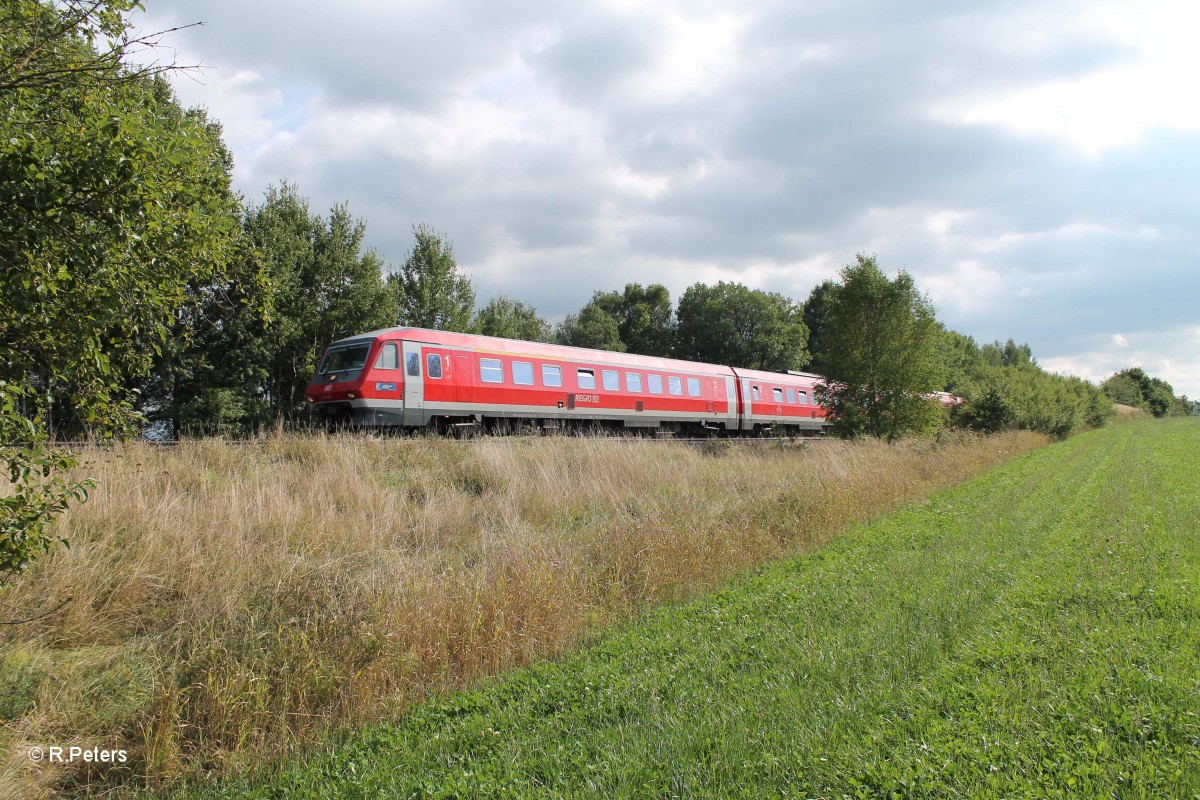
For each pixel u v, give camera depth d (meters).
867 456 17.62
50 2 3.86
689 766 3.77
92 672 5.30
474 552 9.23
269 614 5.90
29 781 4.07
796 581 7.84
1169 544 8.94
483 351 19.70
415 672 5.38
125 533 7.45
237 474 10.33
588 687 5.06
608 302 73.12
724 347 60.84
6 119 3.53
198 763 4.29
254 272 5.43
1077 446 32.72
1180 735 3.89
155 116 3.99
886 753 3.80
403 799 3.72
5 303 3.72
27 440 4.07
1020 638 5.47
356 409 17.22
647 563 8.08
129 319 4.21
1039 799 3.32
